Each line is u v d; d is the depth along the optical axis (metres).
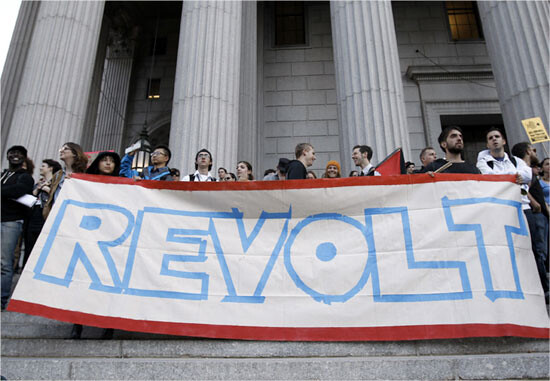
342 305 3.21
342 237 3.46
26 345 3.31
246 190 3.66
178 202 3.66
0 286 4.07
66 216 3.55
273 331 3.15
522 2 7.29
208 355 3.13
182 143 7.18
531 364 2.81
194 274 3.39
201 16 8.09
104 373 2.89
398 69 7.50
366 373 2.79
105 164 4.27
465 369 2.79
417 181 3.57
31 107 7.52
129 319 3.21
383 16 7.67
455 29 13.83
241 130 10.96
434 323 3.09
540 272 4.14
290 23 14.87
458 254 3.30
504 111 7.28
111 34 16.36
